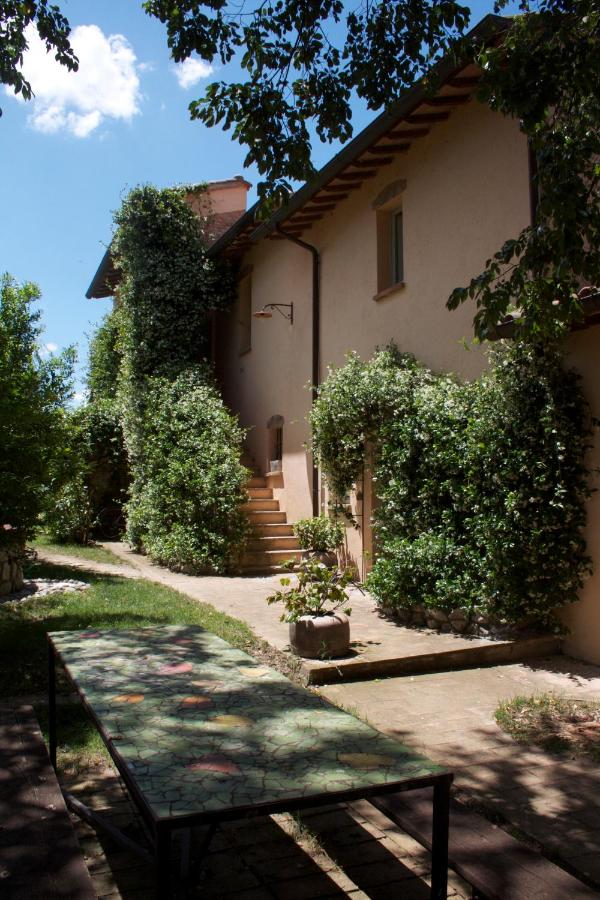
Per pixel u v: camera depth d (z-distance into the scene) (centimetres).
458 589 688
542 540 621
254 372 1403
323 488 1120
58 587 912
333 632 612
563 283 490
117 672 332
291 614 630
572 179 465
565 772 410
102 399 1750
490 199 750
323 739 247
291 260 1233
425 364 862
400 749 239
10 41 564
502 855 237
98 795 374
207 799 197
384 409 853
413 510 774
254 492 1264
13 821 246
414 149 890
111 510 1620
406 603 741
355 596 905
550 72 476
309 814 358
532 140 519
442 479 741
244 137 537
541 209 467
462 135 798
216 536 1091
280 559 1148
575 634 646
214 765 223
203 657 361
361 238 1016
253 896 290
